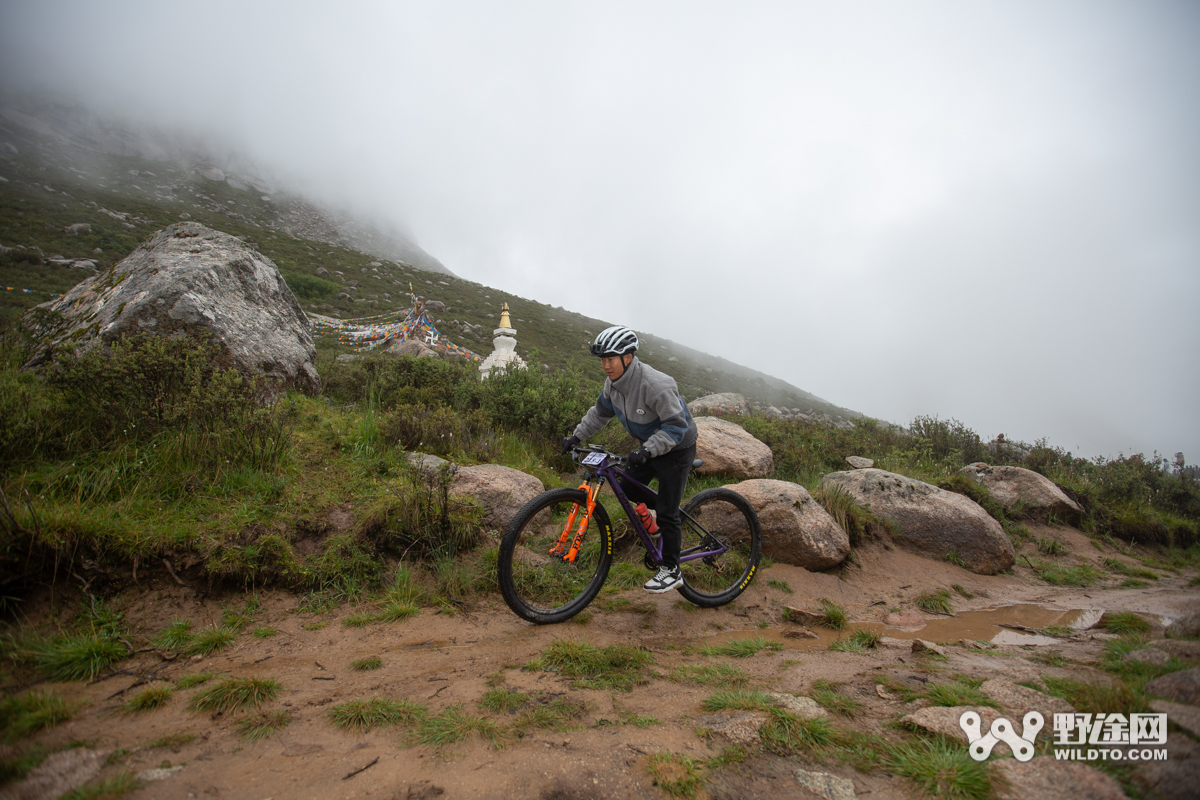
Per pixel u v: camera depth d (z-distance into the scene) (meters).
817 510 5.13
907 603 4.54
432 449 5.41
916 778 1.89
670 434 3.39
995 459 10.62
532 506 3.38
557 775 1.85
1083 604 4.75
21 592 2.73
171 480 3.66
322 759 1.94
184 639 2.85
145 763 1.87
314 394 6.55
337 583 3.51
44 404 3.92
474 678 2.63
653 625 3.60
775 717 2.26
